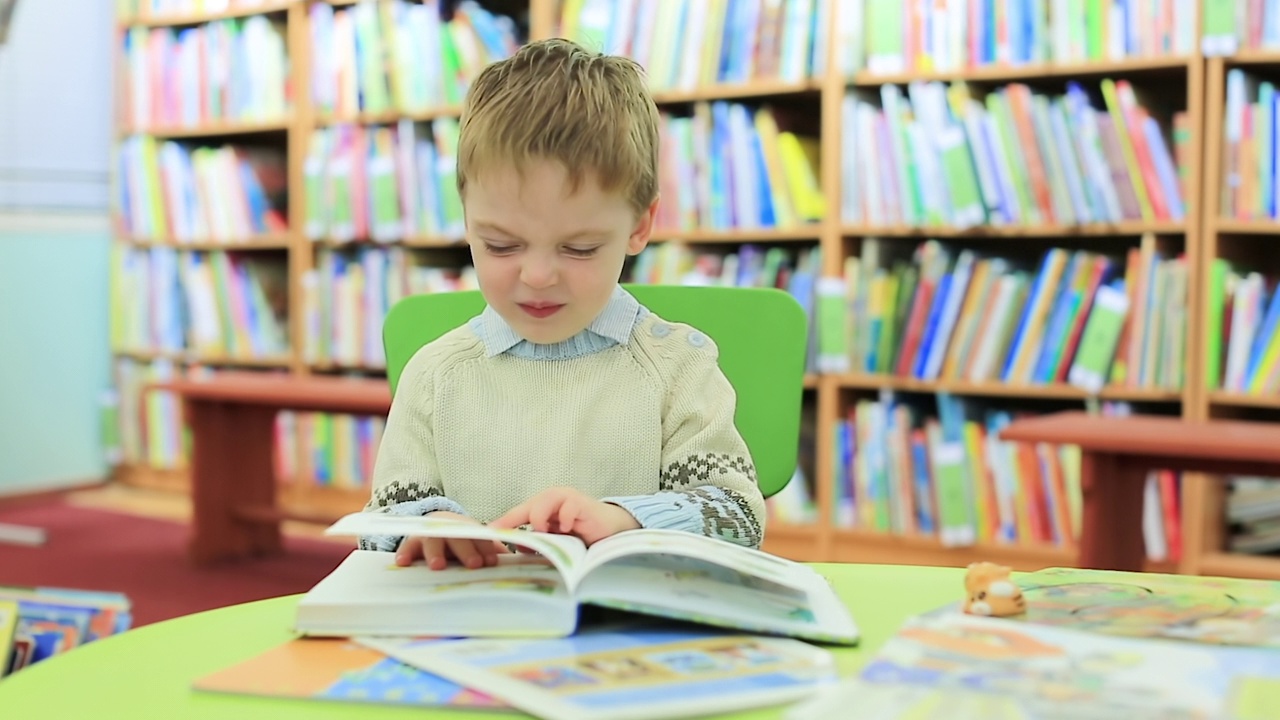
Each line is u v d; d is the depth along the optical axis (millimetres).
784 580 713
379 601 683
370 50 3670
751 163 3125
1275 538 2748
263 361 3982
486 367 1049
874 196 3002
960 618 675
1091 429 2008
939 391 2965
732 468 979
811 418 3205
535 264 845
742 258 3154
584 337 1049
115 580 2963
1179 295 2684
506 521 799
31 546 3369
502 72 907
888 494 3041
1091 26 2768
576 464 1014
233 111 3979
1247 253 2883
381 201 3633
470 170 845
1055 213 2799
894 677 565
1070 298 2805
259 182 4016
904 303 3000
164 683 606
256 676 604
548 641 652
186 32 4078
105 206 4316
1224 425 2080
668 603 669
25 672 627
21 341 4070
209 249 4129
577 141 828
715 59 3152
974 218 2854
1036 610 696
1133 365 2752
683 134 3184
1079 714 515
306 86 3811
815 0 3039
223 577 3023
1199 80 2643
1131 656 599
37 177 4117
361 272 3746
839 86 3020
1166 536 2721
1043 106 2783
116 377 4336
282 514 3133
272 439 3326
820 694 563
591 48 1020
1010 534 2900
